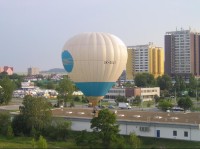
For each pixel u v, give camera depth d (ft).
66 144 253.65
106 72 303.07
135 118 294.66
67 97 507.71
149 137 268.21
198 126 251.60
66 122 285.23
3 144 257.14
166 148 231.91
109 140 228.22
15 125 295.28
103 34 311.47
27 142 265.54
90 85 304.50
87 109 371.97
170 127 262.26
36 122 284.41
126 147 221.46
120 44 312.50
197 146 238.48
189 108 425.69
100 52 298.97
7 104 524.52
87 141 239.30
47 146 238.68
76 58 302.04
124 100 573.33
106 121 240.53
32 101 291.38
